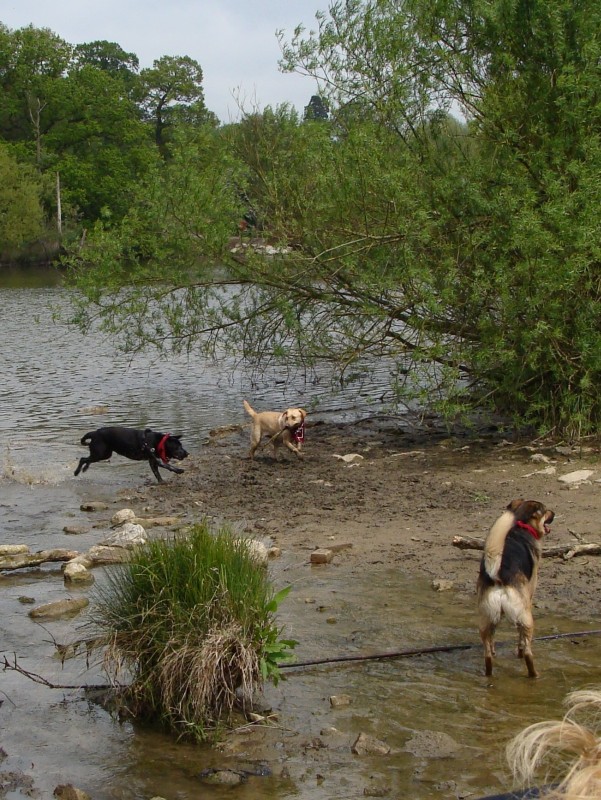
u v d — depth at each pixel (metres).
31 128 73.56
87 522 9.87
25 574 8.19
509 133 12.18
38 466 12.65
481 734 4.96
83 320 14.92
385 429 14.30
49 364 23.02
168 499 10.76
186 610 5.46
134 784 4.61
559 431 12.37
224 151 13.98
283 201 13.92
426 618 6.78
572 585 7.33
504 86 12.74
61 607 7.11
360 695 5.55
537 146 12.61
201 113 19.53
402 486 10.70
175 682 5.25
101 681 5.84
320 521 9.48
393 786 4.46
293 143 13.86
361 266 13.25
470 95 13.31
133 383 19.92
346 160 12.71
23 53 72.75
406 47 13.04
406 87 13.15
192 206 13.46
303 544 8.72
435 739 4.86
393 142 13.36
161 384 19.72
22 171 65.06
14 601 7.43
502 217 11.61
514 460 11.61
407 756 4.75
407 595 7.29
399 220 12.26
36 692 5.74
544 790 1.70
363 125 13.02
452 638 6.39
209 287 14.73
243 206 14.01
